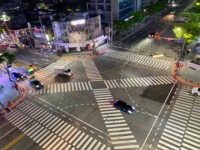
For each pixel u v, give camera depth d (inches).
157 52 2625.5
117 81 2001.7
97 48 2974.9
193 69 2092.8
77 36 2824.8
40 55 2923.2
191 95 1658.5
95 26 2903.5
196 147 1170.6
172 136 1261.1
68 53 2886.3
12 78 2273.6
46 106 1692.9
